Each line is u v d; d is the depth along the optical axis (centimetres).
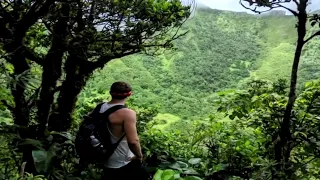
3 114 341
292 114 286
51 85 320
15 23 297
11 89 290
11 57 295
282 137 279
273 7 260
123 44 367
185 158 411
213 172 348
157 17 364
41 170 262
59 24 321
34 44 414
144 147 387
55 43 321
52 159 271
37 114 320
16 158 298
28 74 279
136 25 352
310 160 296
